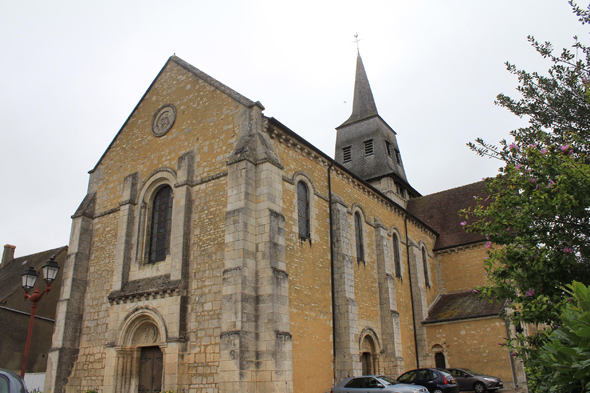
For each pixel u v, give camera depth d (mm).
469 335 24641
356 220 22781
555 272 10359
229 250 15125
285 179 17594
